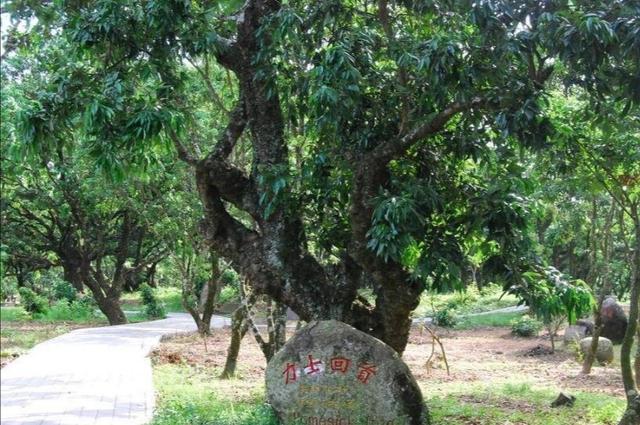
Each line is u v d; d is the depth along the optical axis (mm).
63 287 28234
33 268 27453
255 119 7516
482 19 5699
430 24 7051
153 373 12469
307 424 6961
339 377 6926
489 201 6523
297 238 7539
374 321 7465
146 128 6223
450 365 15453
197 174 7562
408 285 7000
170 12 6512
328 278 7586
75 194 19812
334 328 7039
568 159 8391
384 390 6828
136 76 6832
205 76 9492
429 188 6477
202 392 10516
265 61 7164
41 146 6887
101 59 6961
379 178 6824
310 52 6840
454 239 6531
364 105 6777
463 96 6059
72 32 6742
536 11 5797
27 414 8570
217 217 7680
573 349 17391
